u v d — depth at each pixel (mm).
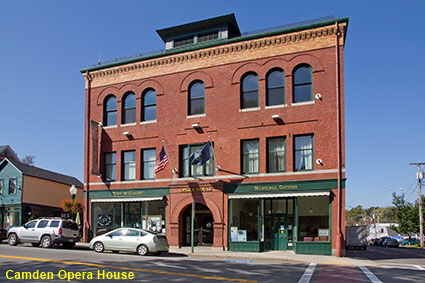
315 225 23594
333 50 24219
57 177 45594
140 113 28625
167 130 27594
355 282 13906
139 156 28219
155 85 28422
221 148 25906
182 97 27500
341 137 23391
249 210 25125
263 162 24781
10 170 39906
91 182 29438
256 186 24656
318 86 24250
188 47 28953
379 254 31562
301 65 24906
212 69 26891
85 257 19203
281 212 24547
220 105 26328
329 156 23453
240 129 25594
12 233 25453
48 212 41781
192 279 13734
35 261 17109
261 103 25297
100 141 29562
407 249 45719
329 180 23219
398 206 66125
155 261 18641
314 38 24672
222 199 25312
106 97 30062
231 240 24953
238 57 26281
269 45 25594
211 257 22203
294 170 24188
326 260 20750
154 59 28578
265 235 24672
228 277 14422
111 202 28969
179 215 26359
